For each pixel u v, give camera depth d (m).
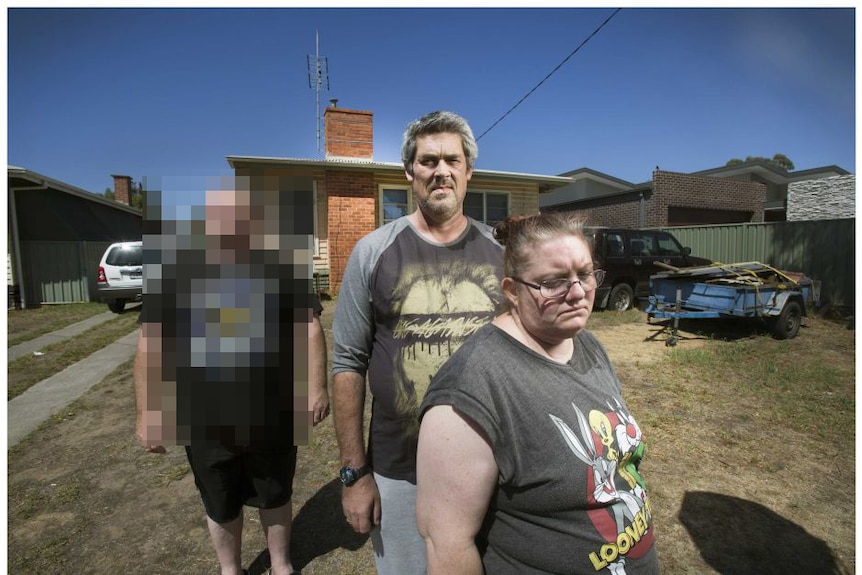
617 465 1.14
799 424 3.84
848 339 6.93
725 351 6.22
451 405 1.02
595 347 1.36
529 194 13.10
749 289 6.55
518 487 1.05
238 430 1.78
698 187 15.59
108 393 4.86
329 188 11.19
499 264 1.62
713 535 2.50
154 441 1.79
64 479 3.12
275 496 1.99
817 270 9.74
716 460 3.28
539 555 1.07
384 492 1.54
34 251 11.98
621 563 1.10
